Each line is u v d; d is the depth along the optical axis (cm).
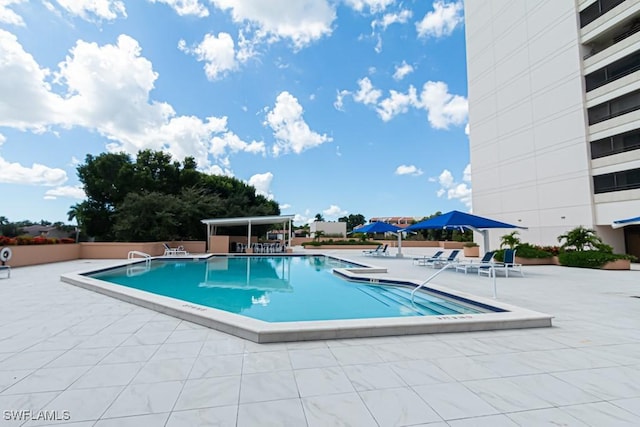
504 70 2211
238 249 2309
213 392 254
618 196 1573
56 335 401
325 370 298
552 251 1468
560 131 1834
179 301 544
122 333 410
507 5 2192
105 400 241
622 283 889
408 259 1752
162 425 209
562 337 402
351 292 841
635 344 376
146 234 2045
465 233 3788
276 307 660
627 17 1556
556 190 1850
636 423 214
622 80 1561
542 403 240
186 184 2686
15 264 1272
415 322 416
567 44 1808
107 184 2272
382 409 230
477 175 2430
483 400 245
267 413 224
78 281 788
